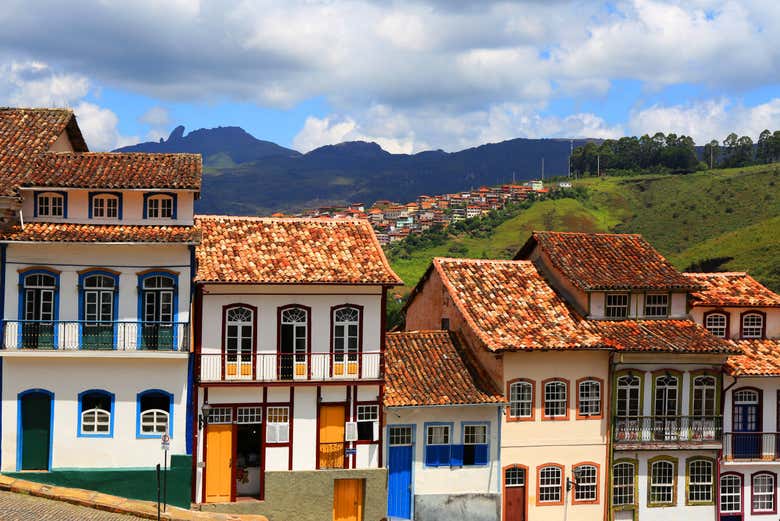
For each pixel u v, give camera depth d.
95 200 28.31
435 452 30.58
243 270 28.70
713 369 32.59
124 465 27.95
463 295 33.19
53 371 27.69
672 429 32.12
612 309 33.22
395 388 30.19
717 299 34.44
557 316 32.81
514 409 31.23
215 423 28.66
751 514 33.22
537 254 36.78
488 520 30.75
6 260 27.23
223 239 30.44
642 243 36.69
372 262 30.36
